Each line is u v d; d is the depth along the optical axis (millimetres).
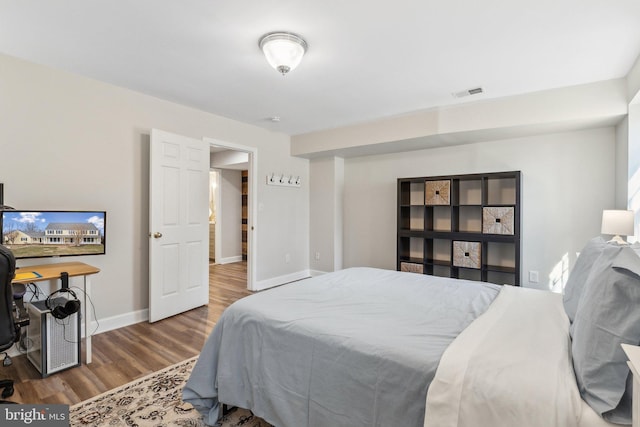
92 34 2145
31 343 2355
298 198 5203
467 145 4070
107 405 1881
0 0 1771
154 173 3211
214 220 6906
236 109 3723
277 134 4797
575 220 3402
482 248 3650
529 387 1025
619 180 3031
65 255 2594
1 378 2164
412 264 4148
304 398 1443
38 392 2010
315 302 1900
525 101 3160
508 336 1383
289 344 1531
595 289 1125
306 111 3773
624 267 1021
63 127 2746
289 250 5047
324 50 2338
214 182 6922
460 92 3127
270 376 1558
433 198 3982
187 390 1787
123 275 3156
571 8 1835
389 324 1553
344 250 5242
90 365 2367
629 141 2727
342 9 1858
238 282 5016
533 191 3629
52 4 1813
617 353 963
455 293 2129
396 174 4688
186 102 3496
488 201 3914
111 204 3059
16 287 1928
